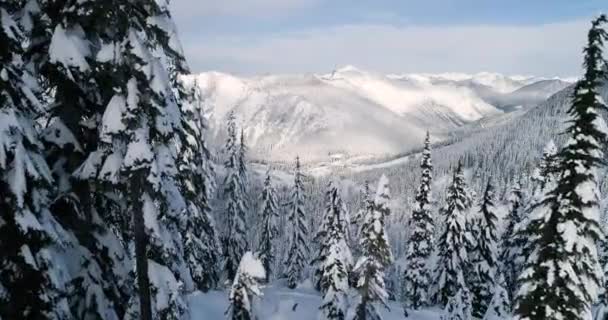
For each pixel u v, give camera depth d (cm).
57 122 1330
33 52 1295
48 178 1110
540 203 1839
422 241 5172
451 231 4872
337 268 3744
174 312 1398
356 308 3275
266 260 6394
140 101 1241
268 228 6331
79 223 1372
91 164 1262
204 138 3719
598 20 1681
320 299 4803
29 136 1080
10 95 1058
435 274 5097
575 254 1753
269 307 4188
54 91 1375
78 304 1339
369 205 3275
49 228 1105
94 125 1354
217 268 4600
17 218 1028
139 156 1202
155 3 1225
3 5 1055
